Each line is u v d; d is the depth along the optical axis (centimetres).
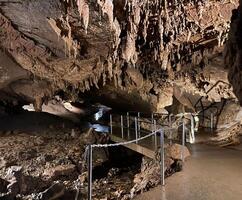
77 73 1177
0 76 1245
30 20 744
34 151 1193
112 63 1002
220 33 723
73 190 827
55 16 684
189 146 882
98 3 586
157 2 639
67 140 1377
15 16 736
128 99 1531
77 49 884
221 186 549
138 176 787
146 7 659
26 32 838
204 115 1284
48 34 820
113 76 1213
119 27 716
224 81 1016
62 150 1210
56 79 1285
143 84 1212
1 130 1491
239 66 566
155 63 1022
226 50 636
